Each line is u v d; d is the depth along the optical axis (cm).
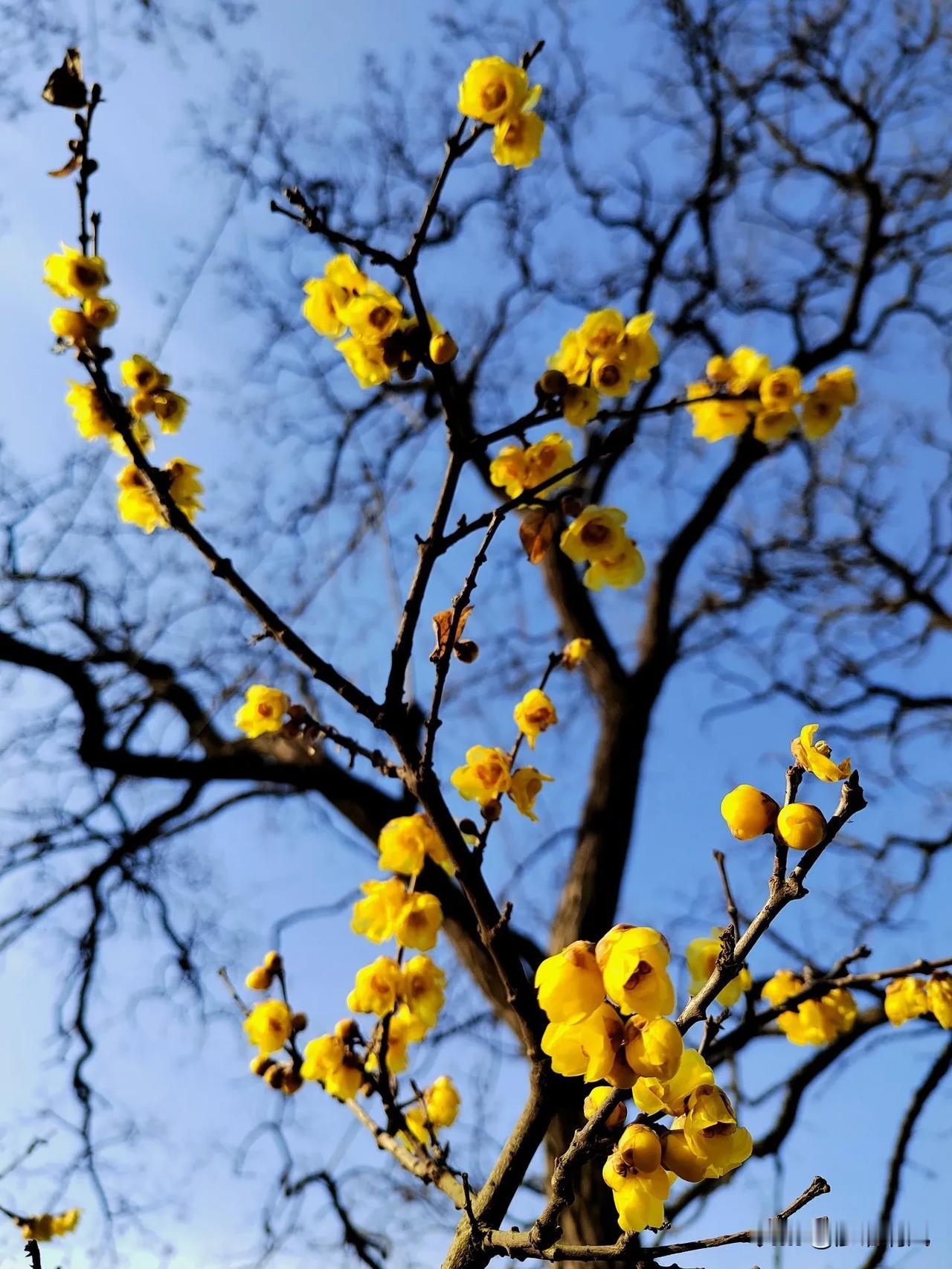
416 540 42
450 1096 51
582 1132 32
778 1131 108
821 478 175
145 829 131
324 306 43
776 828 31
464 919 109
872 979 49
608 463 163
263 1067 51
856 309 173
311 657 42
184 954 133
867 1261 90
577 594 154
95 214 44
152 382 47
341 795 127
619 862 123
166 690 136
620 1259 32
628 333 46
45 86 43
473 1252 37
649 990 30
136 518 48
